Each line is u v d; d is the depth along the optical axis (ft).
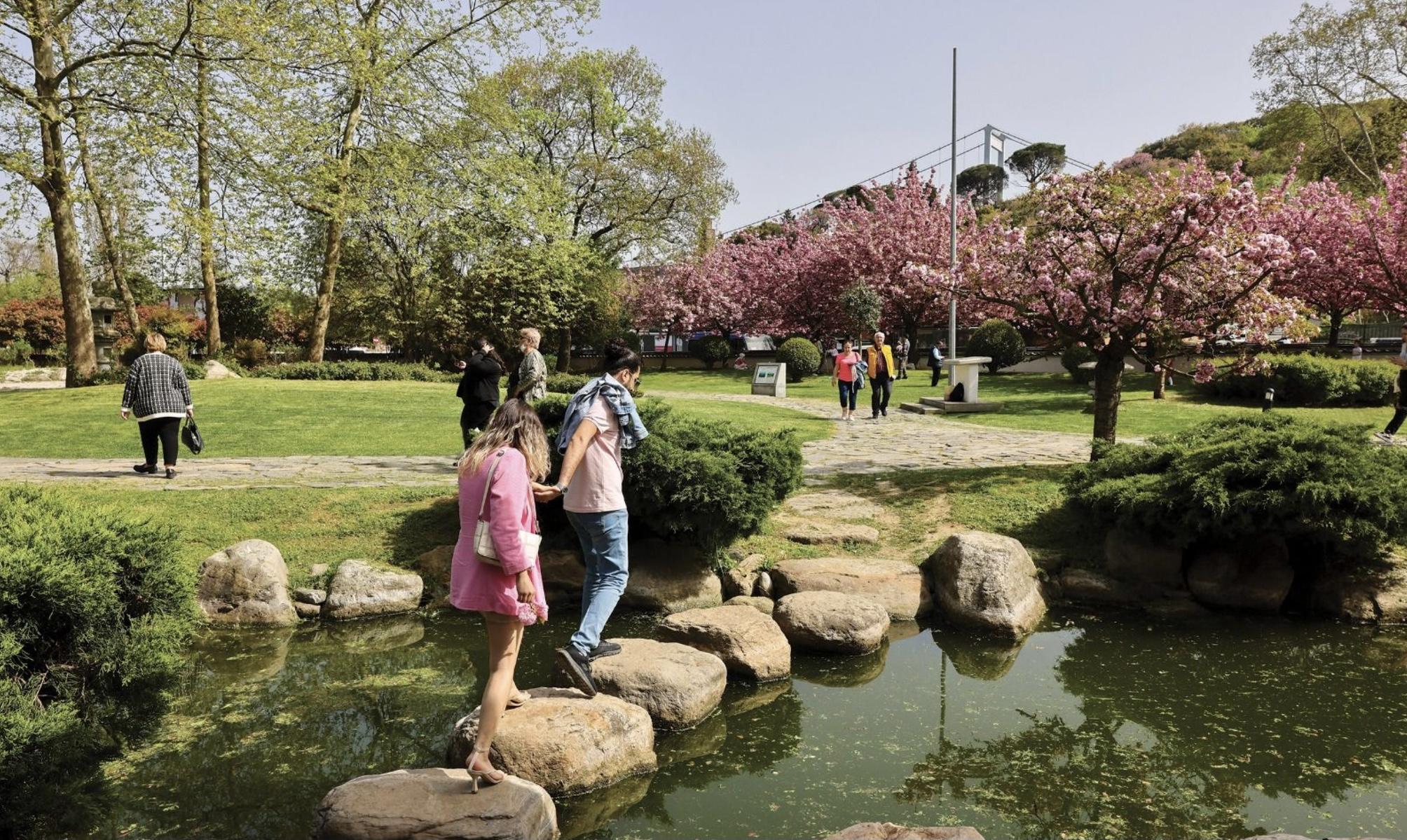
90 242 102.06
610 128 128.67
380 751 14.66
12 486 16.53
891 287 114.01
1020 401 69.97
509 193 92.58
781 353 105.19
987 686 18.01
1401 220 73.00
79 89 65.77
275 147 68.13
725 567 24.52
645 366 160.35
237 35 59.98
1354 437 25.02
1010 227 36.04
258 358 98.17
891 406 71.51
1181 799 13.07
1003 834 12.04
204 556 23.86
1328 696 17.26
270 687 17.79
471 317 102.73
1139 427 50.62
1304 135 110.52
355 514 27.14
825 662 19.58
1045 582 24.14
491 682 12.04
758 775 13.98
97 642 14.01
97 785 13.38
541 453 12.57
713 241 156.25
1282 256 30.04
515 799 11.57
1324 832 12.04
